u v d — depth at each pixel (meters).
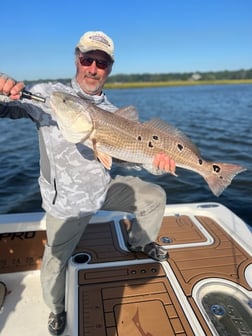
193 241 1.54
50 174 1.17
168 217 1.78
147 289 1.22
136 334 1.03
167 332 1.04
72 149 1.16
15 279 1.53
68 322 1.18
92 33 1.22
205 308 1.15
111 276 1.29
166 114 9.30
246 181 3.40
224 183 1.21
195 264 1.37
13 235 1.51
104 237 1.58
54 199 1.16
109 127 1.12
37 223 1.53
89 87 1.27
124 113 1.19
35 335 1.24
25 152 4.67
